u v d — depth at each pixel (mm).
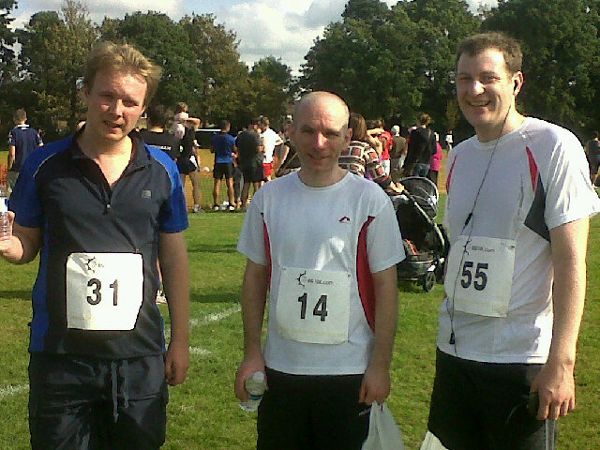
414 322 7020
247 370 2988
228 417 4770
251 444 4410
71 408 2828
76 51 59625
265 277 3070
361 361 2910
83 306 2770
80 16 62156
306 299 2855
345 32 71250
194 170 15148
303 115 2842
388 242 2906
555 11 61281
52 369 2816
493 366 2775
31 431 2875
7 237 2717
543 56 61469
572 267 2604
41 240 2957
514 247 2744
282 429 2971
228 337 6406
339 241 2863
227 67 76625
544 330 2752
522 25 62156
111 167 2861
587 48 61938
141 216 2859
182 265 3062
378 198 2912
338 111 2846
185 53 75000
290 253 2896
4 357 5766
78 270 2781
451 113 62344
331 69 70875
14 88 63594
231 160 16953
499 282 2744
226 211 16703
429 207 8203
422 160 16766
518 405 2768
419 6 75438
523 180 2734
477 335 2826
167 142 7973
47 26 63312
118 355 2830
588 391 5270
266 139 17344
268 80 77312
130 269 2811
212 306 7500
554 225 2648
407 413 4848
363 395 2883
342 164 6402
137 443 2902
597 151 26203
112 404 2848
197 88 75188
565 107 61938
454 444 2979
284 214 2924
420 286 8562
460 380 2900
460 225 2898
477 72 2771
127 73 2768
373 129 13180
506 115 2814
